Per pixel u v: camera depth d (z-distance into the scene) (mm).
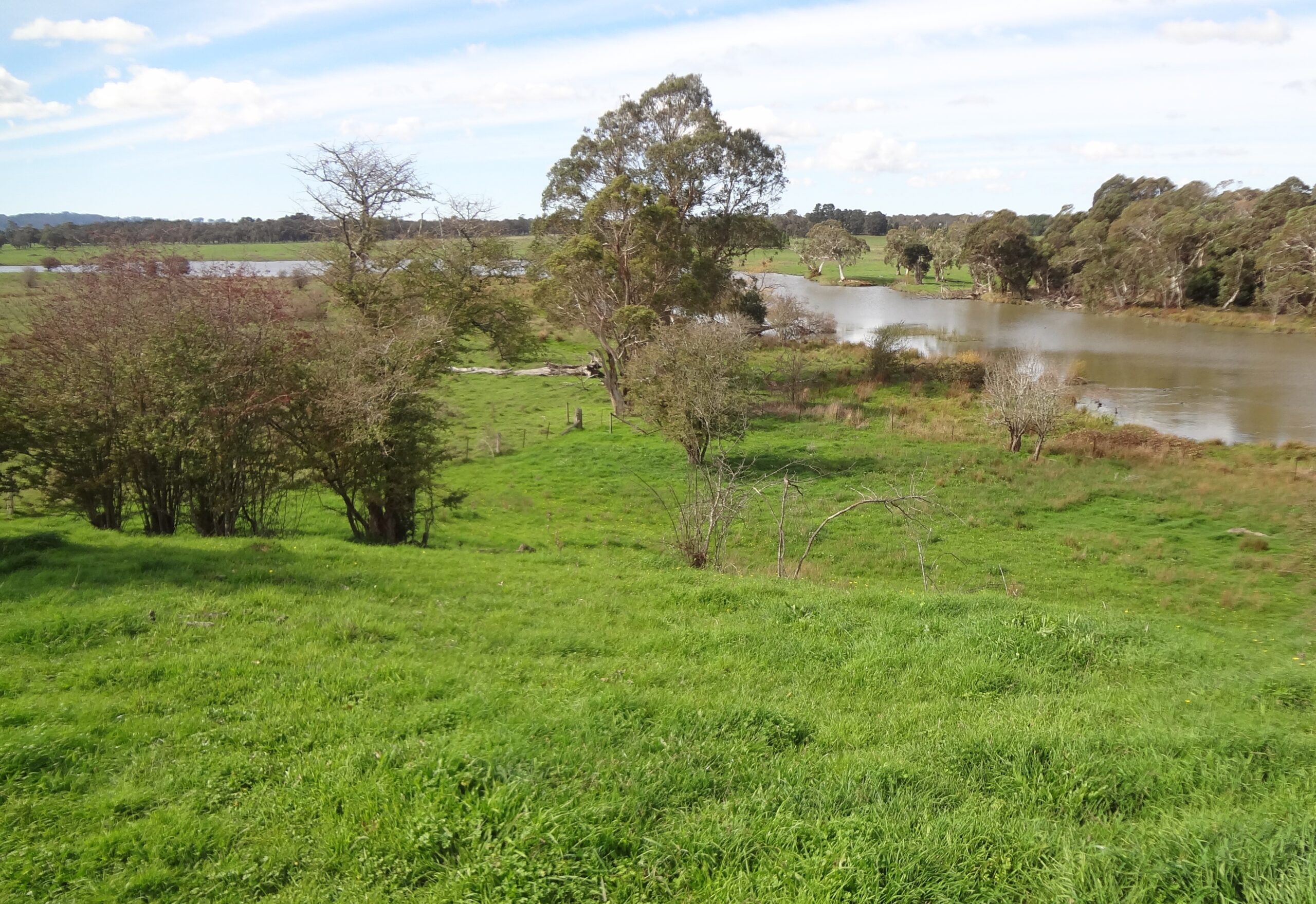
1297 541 21969
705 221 43969
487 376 49531
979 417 37719
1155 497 26359
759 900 4105
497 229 27359
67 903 4422
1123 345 60281
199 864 4781
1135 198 102375
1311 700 7621
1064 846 4422
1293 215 69250
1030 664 8586
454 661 8320
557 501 26484
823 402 41656
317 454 17422
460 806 4887
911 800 5074
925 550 21578
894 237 124750
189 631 8750
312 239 30109
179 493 16703
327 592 10797
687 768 5469
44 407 14852
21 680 7301
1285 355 55750
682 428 28797
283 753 6098
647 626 10156
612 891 4227
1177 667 8688
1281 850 4176
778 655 8789
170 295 16797
